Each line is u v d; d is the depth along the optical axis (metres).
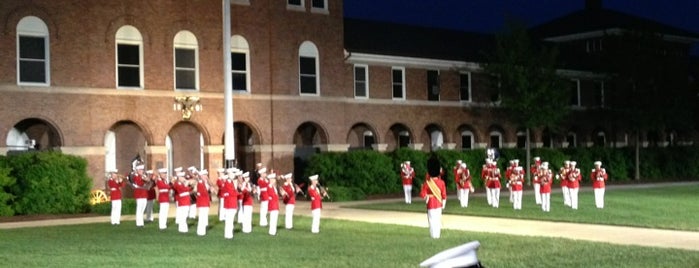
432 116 51.38
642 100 55.94
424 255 18.34
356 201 39.69
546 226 25.42
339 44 46.62
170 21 40.56
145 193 28.12
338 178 42.72
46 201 33.59
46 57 36.97
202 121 41.41
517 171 32.81
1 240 22.98
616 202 34.97
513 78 49.12
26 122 40.09
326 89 46.00
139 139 43.62
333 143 46.16
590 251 18.44
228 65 31.67
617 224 25.41
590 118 60.22
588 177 54.44
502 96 50.22
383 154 44.69
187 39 41.12
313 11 45.62
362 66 48.38
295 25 44.84
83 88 37.81
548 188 31.11
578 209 31.55
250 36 43.09
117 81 38.97
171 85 40.47
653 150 59.34
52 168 33.78
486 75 52.38
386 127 49.03
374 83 48.59
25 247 21.02
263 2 43.62
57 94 37.06
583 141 59.94
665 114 56.62
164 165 40.09
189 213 31.34
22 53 36.44
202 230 24.75
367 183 43.38
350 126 47.22
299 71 44.94
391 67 49.66
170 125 40.34
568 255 17.73
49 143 41.00
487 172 34.50
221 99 42.06
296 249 20.02
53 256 19.08
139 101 39.41
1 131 35.53
